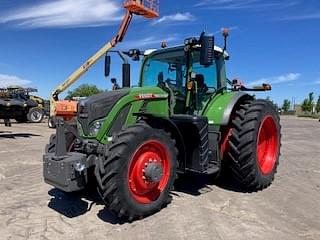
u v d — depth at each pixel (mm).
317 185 5871
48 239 3682
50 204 4793
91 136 4395
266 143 5867
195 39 5070
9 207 4680
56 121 4305
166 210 4520
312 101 70375
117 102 4480
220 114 5207
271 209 4598
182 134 4926
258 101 5598
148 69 5953
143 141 4156
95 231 3891
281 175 6621
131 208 4062
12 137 13273
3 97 19125
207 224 4051
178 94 5445
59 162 4020
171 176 4516
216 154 5246
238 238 3672
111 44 14508
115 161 3955
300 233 3818
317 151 10031
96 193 5223
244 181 5352
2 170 6965
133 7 13062
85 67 15656
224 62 5887
